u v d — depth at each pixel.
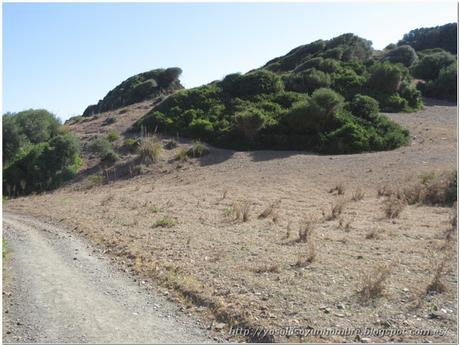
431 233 9.35
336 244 8.70
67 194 21.38
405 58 44.19
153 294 6.54
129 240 9.87
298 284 6.53
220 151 24.98
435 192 13.22
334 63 36.44
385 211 11.43
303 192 15.52
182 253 8.46
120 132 31.05
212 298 6.09
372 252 8.07
